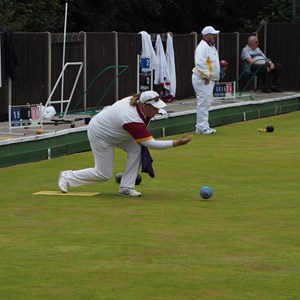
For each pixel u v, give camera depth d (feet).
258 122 96.58
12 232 41.42
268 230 41.86
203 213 45.78
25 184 55.31
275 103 105.50
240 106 97.14
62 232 41.39
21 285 32.73
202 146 74.64
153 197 50.42
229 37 114.62
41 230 41.86
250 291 32.09
